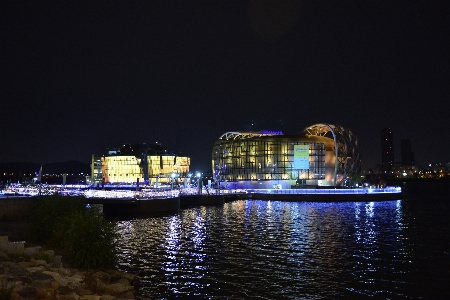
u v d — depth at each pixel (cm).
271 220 6881
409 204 10969
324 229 5722
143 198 8244
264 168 14750
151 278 3009
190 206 10219
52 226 3591
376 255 3853
